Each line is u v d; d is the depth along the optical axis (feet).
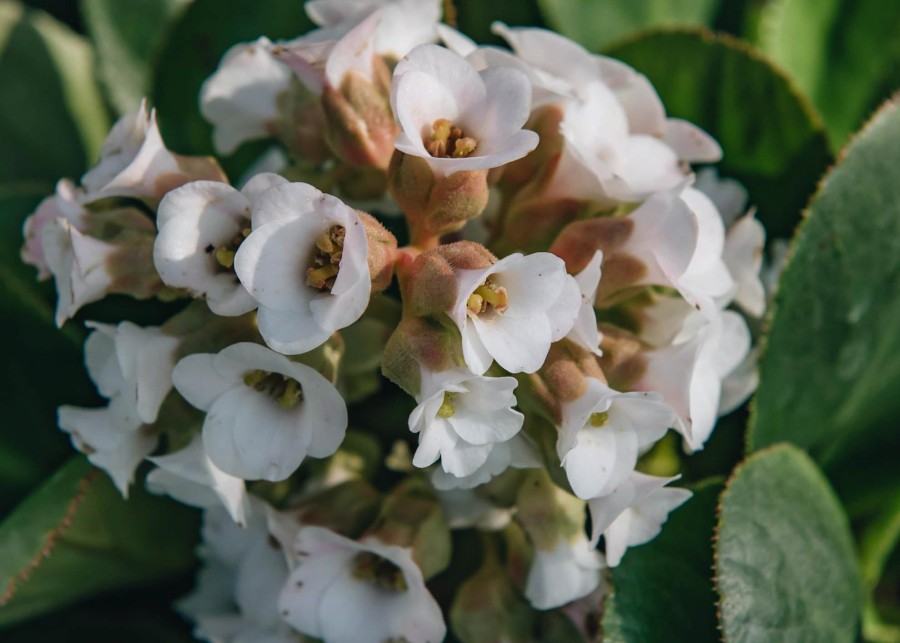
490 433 0.91
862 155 1.08
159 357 0.95
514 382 0.89
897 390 1.16
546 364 0.94
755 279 1.07
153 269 0.97
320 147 1.05
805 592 1.03
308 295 0.90
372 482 1.08
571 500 1.00
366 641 0.99
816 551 1.05
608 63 1.04
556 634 1.04
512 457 0.95
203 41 1.21
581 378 0.94
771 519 1.03
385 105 0.99
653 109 1.05
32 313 1.12
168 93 1.22
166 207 0.91
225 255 0.93
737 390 1.07
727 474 1.13
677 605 1.01
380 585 1.00
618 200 0.99
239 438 0.93
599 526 0.95
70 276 0.97
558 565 0.99
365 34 0.97
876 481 1.20
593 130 1.01
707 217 1.00
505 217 1.02
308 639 1.05
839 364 1.11
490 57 0.99
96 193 0.97
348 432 1.06
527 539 1.02
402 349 0.92
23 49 1.32
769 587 1.01
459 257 0.91
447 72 0.93
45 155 1.30
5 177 1.29
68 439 1.14
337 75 0.98
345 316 0.88
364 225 0.91
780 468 1.05
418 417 0.89
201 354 0.92
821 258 1.07
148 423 0.98
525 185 1.01
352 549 0.99
